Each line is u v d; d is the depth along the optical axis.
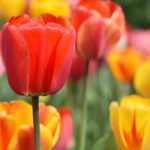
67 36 0.56
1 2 1.56
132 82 1.11
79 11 0.81
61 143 0.71
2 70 0.99
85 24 0.82
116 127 0.63
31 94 0.57
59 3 1.32
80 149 0.84
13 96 1.20
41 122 0.62
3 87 1.23
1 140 0.59
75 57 1.04
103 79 1.26
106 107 1.19
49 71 0.57
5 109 0.62
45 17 0.58
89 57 0.83
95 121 1.14
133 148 0.63
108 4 0.86
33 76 0.56
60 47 0.56
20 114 0.62
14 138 0.58
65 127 0.70
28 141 0.58
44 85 0.57
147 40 1.45
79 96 1.30
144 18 2.90
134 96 0.66
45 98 1.02
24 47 0.55
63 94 1.18
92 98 1.31
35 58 0.56
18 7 1.55
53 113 0.63
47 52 0.56
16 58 0.55
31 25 0.55
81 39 0.82
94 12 0.82
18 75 0.56
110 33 0.83
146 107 0.62
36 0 1.38
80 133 0.84
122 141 0.63
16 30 0.55
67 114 0.71
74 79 1.07
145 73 0.99
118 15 0.83
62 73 0.57
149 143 0.62
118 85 1.27
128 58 1.10
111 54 1.14
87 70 0.84
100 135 1.10
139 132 0.62
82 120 0.84
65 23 0.58
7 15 1.57
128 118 0.62
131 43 1.45
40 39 0.55
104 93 1.23
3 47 0.56
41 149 0.59
